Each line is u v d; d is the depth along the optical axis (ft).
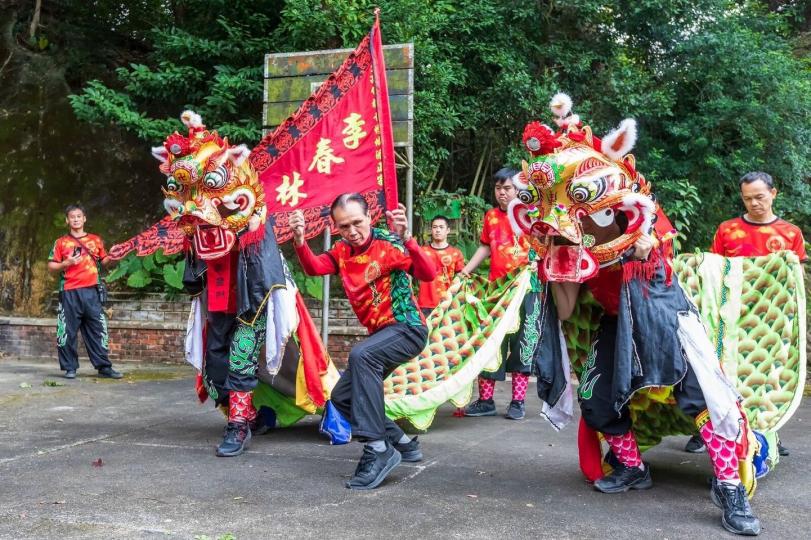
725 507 9.85
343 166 19.17
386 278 12.15
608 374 11.14
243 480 12.08
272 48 32.14
